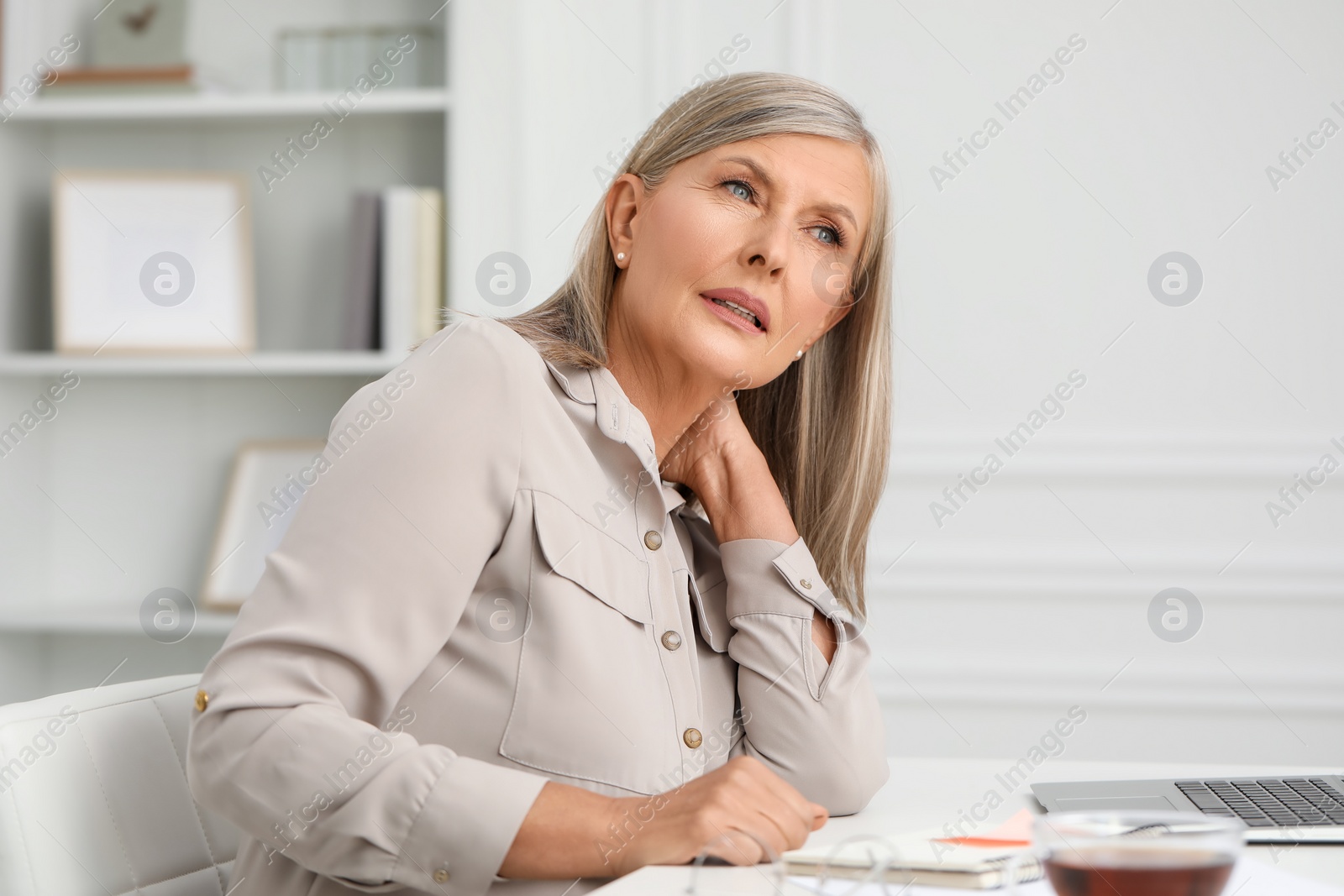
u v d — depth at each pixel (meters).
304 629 0.74
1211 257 2.12
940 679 2.17
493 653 0.83
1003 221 2.16
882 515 2.19
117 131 2.38
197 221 2.30
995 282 2.16
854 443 1.17
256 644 0.74
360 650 0.75
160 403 2.37
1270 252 2.11
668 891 0.63
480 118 2.20
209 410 2.37
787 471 1.18
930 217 2.17
